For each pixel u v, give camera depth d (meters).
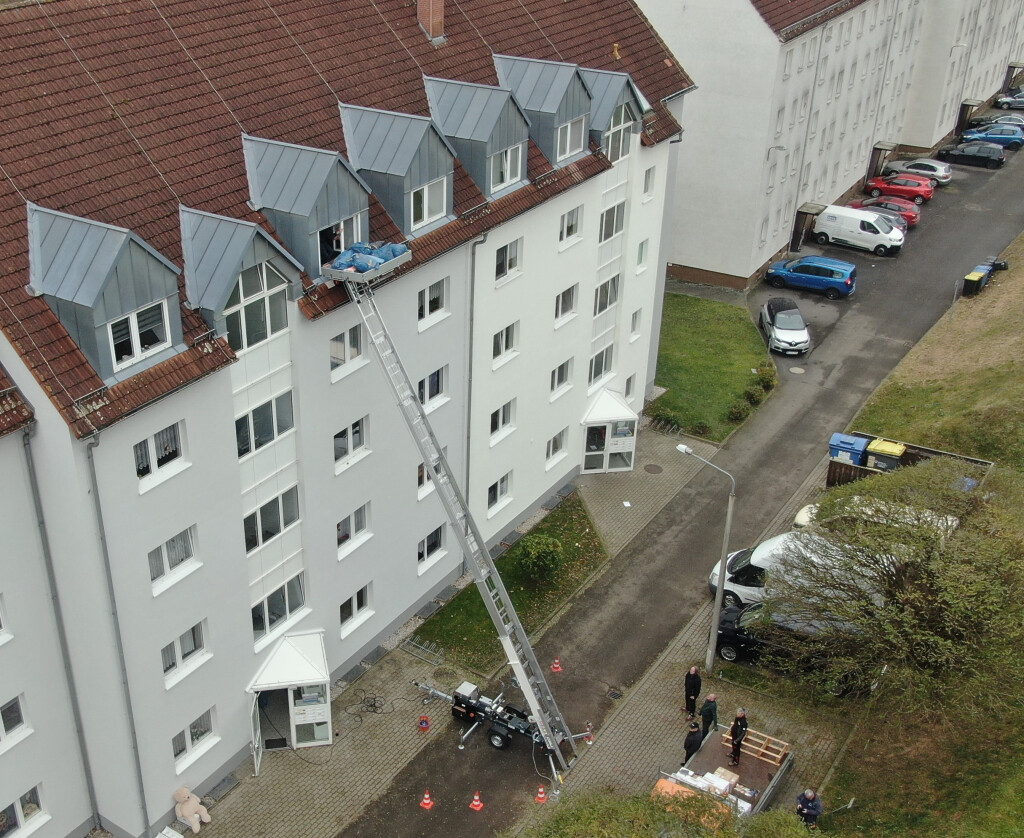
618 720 32.53
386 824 28.81
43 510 23.81
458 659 34.31
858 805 29.31
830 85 61.84
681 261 59.88
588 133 37.44
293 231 27.16
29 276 22.69
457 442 35.53
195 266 25.09
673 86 42.91
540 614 36.50
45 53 25.38
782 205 60.41
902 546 29.11
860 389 50.47
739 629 34.34
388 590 34.31
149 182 25.56
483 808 29.39
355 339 29.95
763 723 32.31
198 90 27.77
